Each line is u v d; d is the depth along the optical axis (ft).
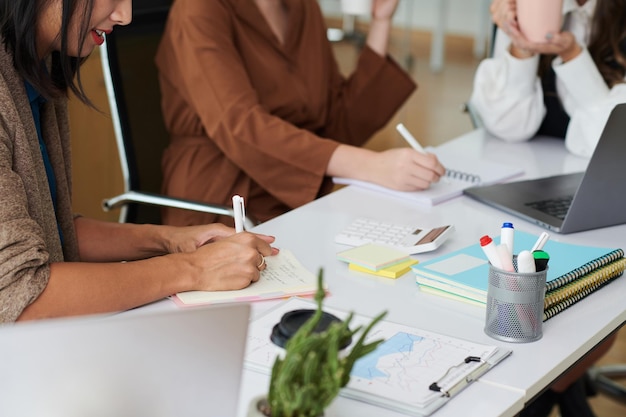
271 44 7.29
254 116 6.60
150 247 5.16
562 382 6.97
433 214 5.50
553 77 7.14
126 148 6.94
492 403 3.33
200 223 7.03
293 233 5.08
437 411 3.25
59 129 5.05
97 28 4.25
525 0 6.38
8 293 3.73
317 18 7.71
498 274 3.77
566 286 4.20
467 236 5.11
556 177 6.15
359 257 4.57
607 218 5.28
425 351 3.62
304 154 6.39
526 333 3.81
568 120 7.15
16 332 2.43
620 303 4.27
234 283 4.20
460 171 6.26
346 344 2.91
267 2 7.27
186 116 7.12
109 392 2.60
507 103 7.00
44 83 4.26
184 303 4.07
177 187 7.25
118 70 6.81
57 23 4.06
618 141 4.94
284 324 3.47
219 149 7.21
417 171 5.74
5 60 4.15
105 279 3.96
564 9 6.82
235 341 2.71
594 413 7.28
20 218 3.81
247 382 3.40
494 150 6.93
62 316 3.85
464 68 20.11
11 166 4.03
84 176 10.53
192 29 6.79
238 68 6.82
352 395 3.30
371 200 5.75
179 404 2.71
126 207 6.97
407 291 4.32
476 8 22.08
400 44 22.17
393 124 15.75
